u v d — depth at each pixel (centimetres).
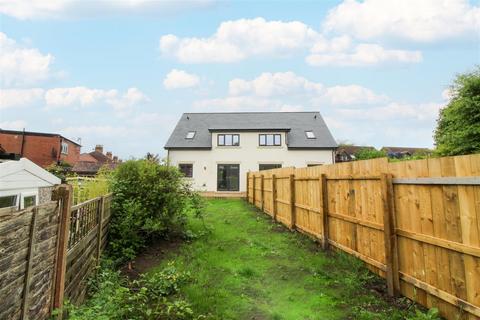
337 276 516
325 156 2291
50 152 2634
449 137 1273
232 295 456
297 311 403
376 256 505
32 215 236
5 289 196
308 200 817
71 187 318
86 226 434
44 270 267
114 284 433
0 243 189
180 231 809
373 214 515
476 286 312
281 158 2316
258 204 1477
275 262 609
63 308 292
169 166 831
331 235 684
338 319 378
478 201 312
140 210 708
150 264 607
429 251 380
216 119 2652
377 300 421
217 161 2339
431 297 375
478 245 311
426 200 387
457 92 1239
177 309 391
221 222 1053
